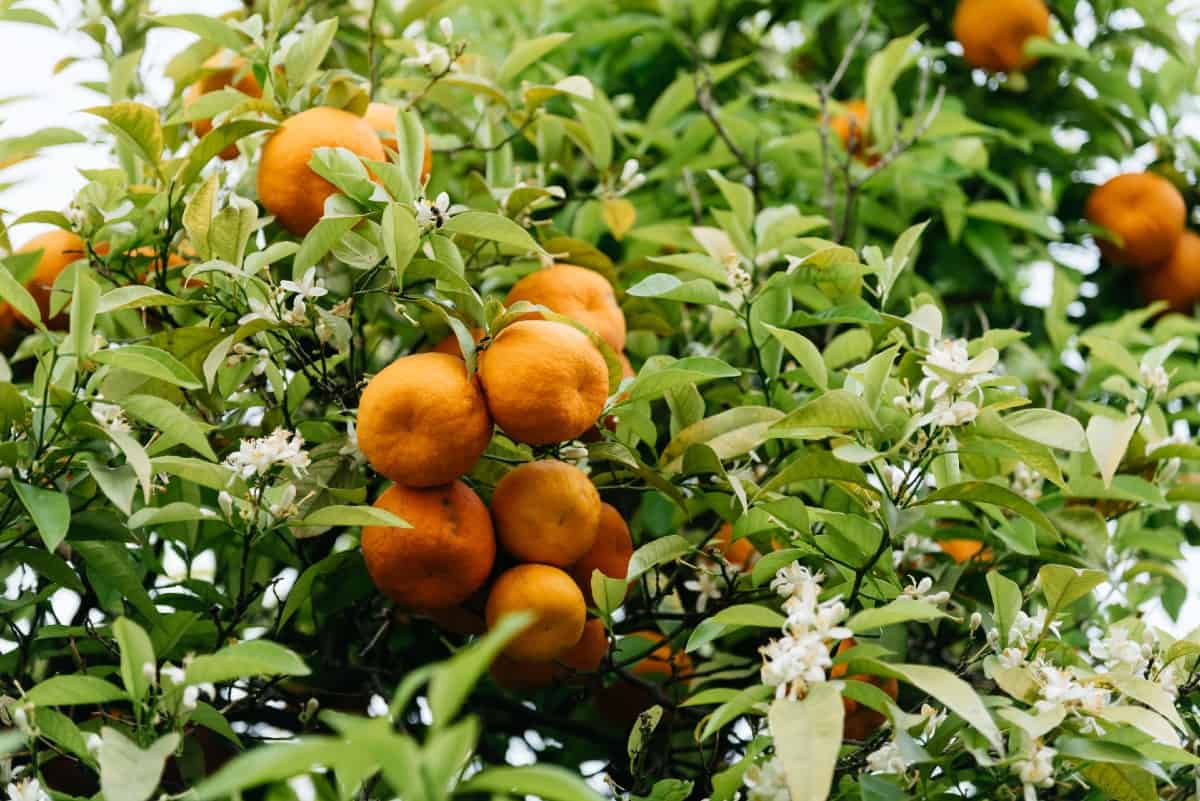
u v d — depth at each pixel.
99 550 1.58
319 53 1.67
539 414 1.52
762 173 2.03
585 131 1.82
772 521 1.60
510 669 1.64
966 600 1.73
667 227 1.85
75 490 1.58
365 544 1.55
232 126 1.62
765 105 2.12
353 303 1.60
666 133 1.97
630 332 1.80
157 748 1.40
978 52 2.06
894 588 1.58
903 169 1.97
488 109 1.85
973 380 1.53
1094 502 1.74
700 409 1.64
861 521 1.56
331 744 1.28
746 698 1.45
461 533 1.54
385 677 1.73
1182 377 1.94
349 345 1.63
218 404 1.63
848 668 1.49
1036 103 2.09
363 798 1.54
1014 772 1.50
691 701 1.49
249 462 1.53
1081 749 1.49
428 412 1.51
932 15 2.10
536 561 1.56
